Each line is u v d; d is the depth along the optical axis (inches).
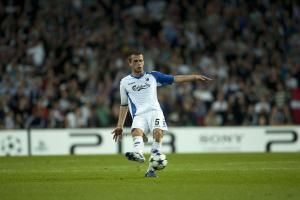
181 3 4439.0
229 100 3619.6
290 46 4271.7
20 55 4035.4
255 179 1609.3
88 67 3959.2
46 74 3885.3
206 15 4382.4
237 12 4384.8
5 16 4311.0
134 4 4436.5
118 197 1252.5
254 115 3624.5
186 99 3612.2
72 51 4069.9
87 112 3587.6
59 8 4306.1
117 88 3735.2
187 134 3353.8
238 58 4079.7
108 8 4352.9
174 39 4244.6
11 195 1296.8
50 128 3417.8
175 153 3228.3
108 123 3575.3
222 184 1486.2
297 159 2516.0
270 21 4384.8
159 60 4045.3
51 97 3663.9
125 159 2694.4
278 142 3380.9
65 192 1341.0
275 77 3922.2
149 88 1630.2
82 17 4288.9
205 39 4274.1
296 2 4483.3
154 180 1588.3
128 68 3880.4
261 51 4195.4
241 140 3368.6
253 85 3853.3
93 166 2223.2
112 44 4124.0
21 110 3565.5
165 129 1616.6
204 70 3998.5
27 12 4296.3
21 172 1927.9
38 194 1311.5
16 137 3262.8
